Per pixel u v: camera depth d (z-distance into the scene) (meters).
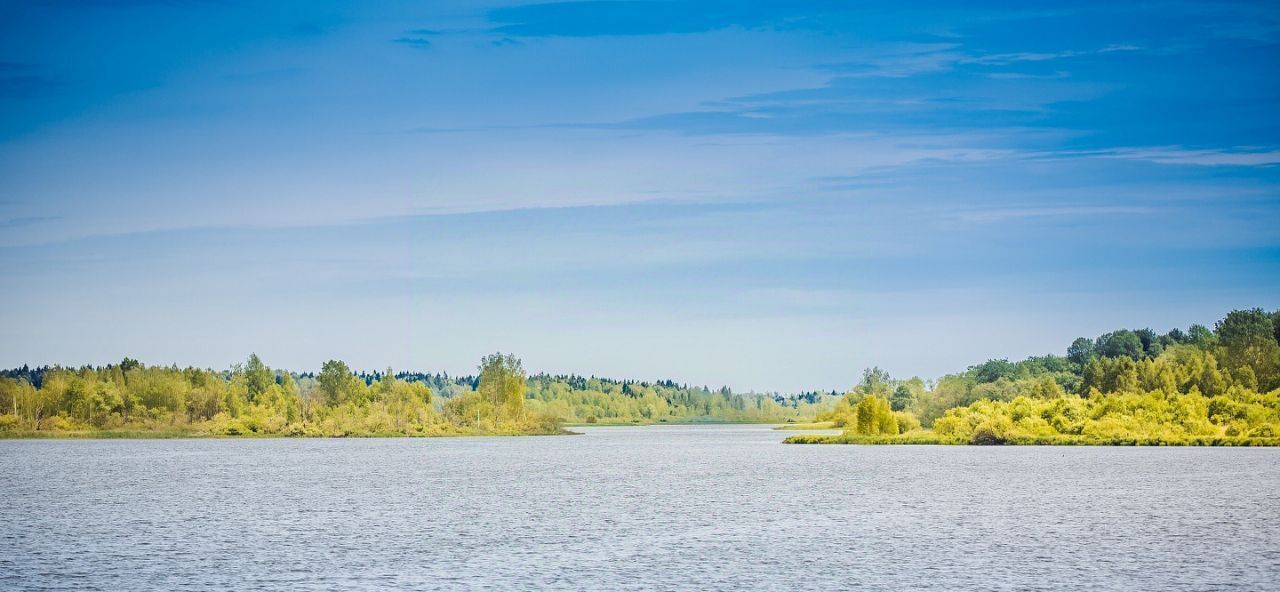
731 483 106.25
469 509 82.06
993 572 52.94
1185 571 52.91
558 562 56.22
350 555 58.56
